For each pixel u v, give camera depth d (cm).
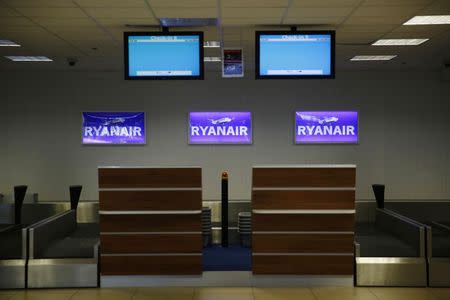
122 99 1227
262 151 1230
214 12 669
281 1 619
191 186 666
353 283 669
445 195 1228
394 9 659
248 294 632
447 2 624
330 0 615
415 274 669
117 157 1229
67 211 862
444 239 743
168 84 1230
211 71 1224
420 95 1224
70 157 1223
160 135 1230
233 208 930
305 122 1228
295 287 664
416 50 965
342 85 1227
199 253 669
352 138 1227
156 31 752
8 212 957
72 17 693
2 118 1214
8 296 631
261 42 682
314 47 681
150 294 634
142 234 669
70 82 1220
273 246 667
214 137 1230
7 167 1216
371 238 754
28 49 935
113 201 666
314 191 663
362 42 888
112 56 1010
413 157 1226
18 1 612
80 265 668
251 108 1230
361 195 1228
